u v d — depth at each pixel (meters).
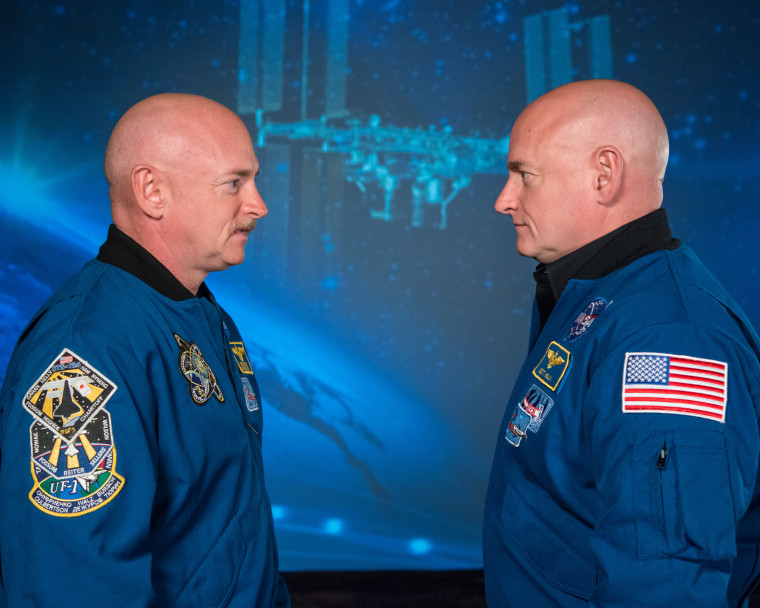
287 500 3.91
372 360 4.11
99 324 0.86
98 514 0.78
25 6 3.89
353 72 4.11
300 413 4.02
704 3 4.19
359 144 4.12
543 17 4.20
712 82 4.20
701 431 0.77
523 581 0.94
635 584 0.75
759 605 2.54
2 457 0.82
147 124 0.98
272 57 4.07
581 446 0.88
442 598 2.93
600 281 0.95
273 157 4.07
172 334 0.93
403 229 4.14
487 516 1.02
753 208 4.18
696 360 0.80
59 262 3.90
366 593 2.97
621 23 4.17
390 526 3.92
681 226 4.18
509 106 4.21
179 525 0.89
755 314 4.17
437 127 4.17
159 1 4.00
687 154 4.18
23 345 0.91
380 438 4.05
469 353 4.17
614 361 0.83
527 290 4.21
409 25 4.15
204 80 4.04
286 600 1.12
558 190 0.98
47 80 3.91
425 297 4.15
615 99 0.96
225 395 0.99
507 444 0.98
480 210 4.20
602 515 0.84
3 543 0.80
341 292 4.10
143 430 0.84
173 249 1.01
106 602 0.77
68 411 0.81
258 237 4.05
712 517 0.75
